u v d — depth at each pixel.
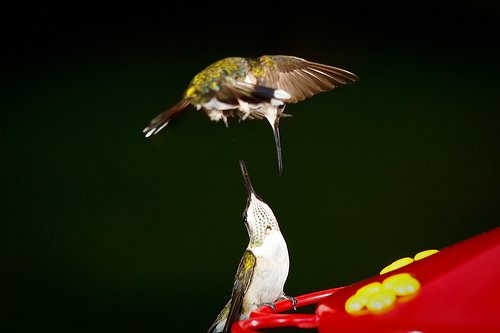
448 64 11.67
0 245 9.93
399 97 11.27
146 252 9.90
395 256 9.87
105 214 10.14
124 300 9.62
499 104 11.18
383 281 3.29
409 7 11.92
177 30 11.67
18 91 10.94
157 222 10.07
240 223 10.00
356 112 11.03
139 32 11.62
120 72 11.32
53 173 10.45
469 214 10.18
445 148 10.78
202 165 10.33
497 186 10.27
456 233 9.98
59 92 11.04
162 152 10.30
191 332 9.39
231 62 3.99
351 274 9.70
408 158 10.68
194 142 10.39
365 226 9.98
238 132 10.33
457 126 11.03
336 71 4.27
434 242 9.97
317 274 9.70
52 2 11.51
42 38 11.41
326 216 10.08
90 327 9.48
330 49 11.91
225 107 3.60
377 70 11.68
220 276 9.71
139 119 10.98
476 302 2.99
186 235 9.97
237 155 10.26
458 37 11.88
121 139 10.70
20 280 9.73
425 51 11.80
